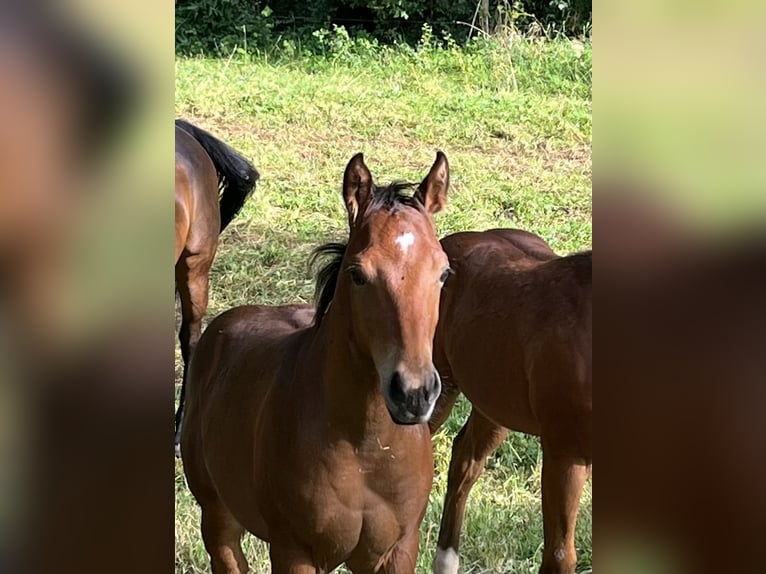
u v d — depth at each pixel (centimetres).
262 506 279
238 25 1355
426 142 930
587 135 961
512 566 382
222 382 316
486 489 437
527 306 357
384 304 237
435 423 418
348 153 882
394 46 1356
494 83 1151
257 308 354
